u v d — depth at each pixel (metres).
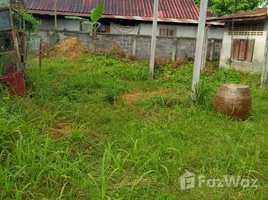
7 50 5.84
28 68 7.68
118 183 2.85
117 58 11.49
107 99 5.88
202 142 3.91
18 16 6.34
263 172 3.17
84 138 3.81
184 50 12.40
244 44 10.14
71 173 2.93
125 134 3.99
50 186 2.76
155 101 5.85
